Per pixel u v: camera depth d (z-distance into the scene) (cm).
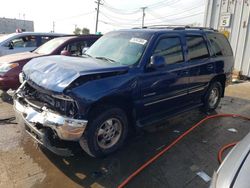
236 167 214
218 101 636
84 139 350
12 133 451
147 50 415
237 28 1055
